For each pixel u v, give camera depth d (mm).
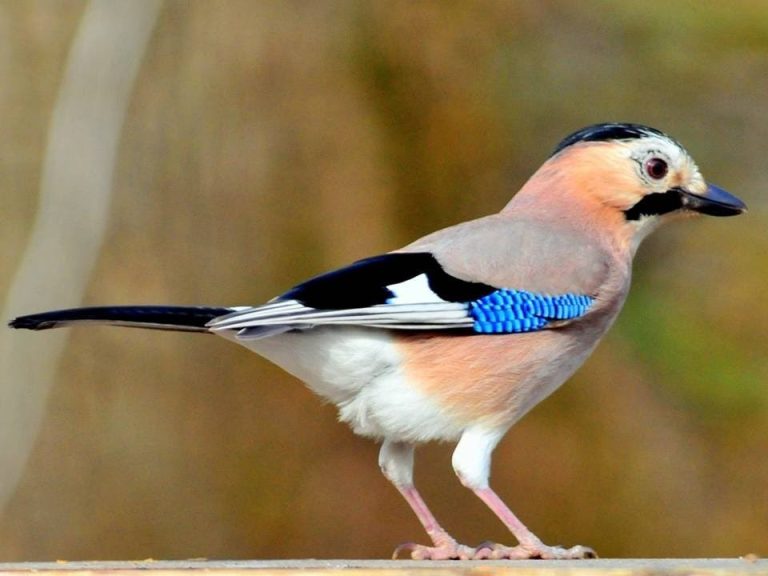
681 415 14820
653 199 7988
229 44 15133
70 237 13633
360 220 15008
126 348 13641
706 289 16016
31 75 13938
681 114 17031
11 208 13688
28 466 13078
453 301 7270
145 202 14250
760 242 16422
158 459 13367
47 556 12930
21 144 13812
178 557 13055
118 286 13898
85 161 13812
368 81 15852
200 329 7020
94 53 13961
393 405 7289
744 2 17219
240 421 13641
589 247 7766
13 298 13406
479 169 15906
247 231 14594
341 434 13562
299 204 14930
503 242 7562
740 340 15547
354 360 7246
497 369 7340
